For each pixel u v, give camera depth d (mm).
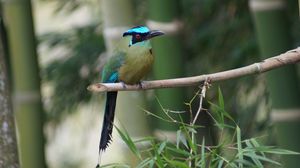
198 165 6297
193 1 13203
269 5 9188
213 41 13070
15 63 11164
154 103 12602
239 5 12914
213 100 13047
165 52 10156
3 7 11477
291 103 9273
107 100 8141
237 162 6422
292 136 9312
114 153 17625
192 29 13367
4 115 8070
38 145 11297
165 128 10211
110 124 8047
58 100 13750
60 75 13562
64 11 15281
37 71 11289
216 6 13164
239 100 12789
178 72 10164
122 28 9820
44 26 17828
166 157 6402
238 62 12375
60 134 15547
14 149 8094
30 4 11219
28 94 11188
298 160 9367
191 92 13164
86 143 15227
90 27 13789
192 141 6309
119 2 9859
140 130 9961
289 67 9266
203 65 13289
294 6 12320
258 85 12695
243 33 12914
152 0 10180
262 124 12273
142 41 8602
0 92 8102
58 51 15242
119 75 8617
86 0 14250
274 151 6352
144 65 8539
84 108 14859
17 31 11109
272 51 9219
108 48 9977
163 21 10141
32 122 11234
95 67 13484
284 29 9242
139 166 6379
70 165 16703
